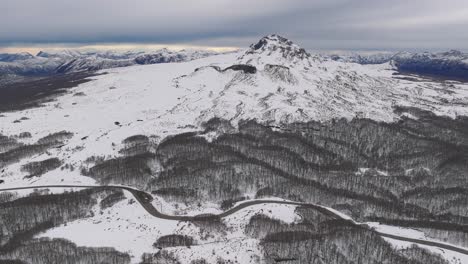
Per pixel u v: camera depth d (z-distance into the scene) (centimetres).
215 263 19738
